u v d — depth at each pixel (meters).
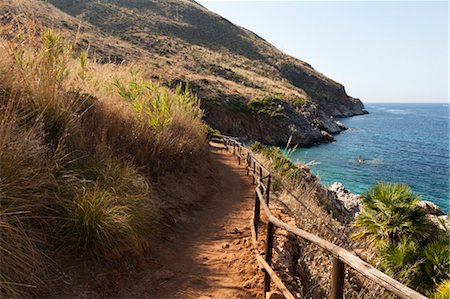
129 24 84.38
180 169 9.05
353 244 9.31
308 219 8.52
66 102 5.88
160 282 4.32
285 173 13.57
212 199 8.90
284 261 5.60
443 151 57.59
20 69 5.30
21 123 4.82
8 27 5.42
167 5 105.31
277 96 64.44
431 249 7.15
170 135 8.73
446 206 28.30
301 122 57.12
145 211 5.36
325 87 116.56
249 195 10.12
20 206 3.68
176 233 6.05
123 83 9.18
